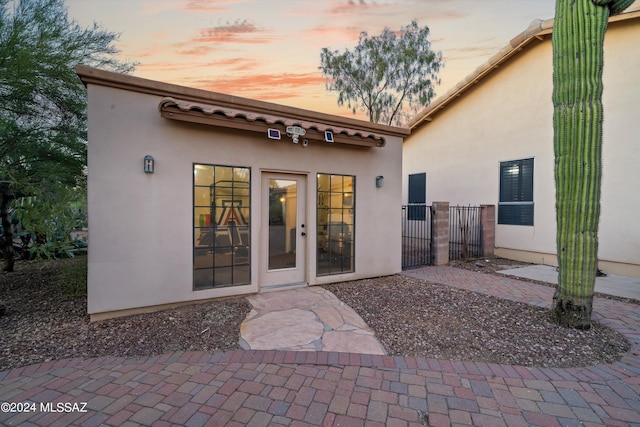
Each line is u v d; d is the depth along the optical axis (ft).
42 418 6.84
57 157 18.25
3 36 15.46
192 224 14.03
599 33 11.10
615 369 9.06
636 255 20.48
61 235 16.11
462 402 7.53
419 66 38.55
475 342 10.78
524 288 17.95
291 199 17.31
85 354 9.82
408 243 37.73
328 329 11.84
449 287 18.10
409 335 11.35
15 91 16.46
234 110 14.96
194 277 14.23
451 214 31.09
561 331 11.59
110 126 12.30
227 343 10.62
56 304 14.62
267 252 16.60
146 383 8.25
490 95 29.55
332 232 18.40
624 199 21.01
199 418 6.90
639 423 6.77
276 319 12.74
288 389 8.04
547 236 25.20
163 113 12.57
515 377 8.62
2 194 17.07
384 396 7.75
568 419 6.91
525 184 26.76
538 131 25.77
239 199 15.24
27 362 9.31
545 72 25.21
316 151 17.57
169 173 13.44
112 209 12.44
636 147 20.49
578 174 11.48
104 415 6.97
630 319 12.96
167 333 11.32
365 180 19.49
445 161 34.22
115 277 12.57
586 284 11.72
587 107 11.21
